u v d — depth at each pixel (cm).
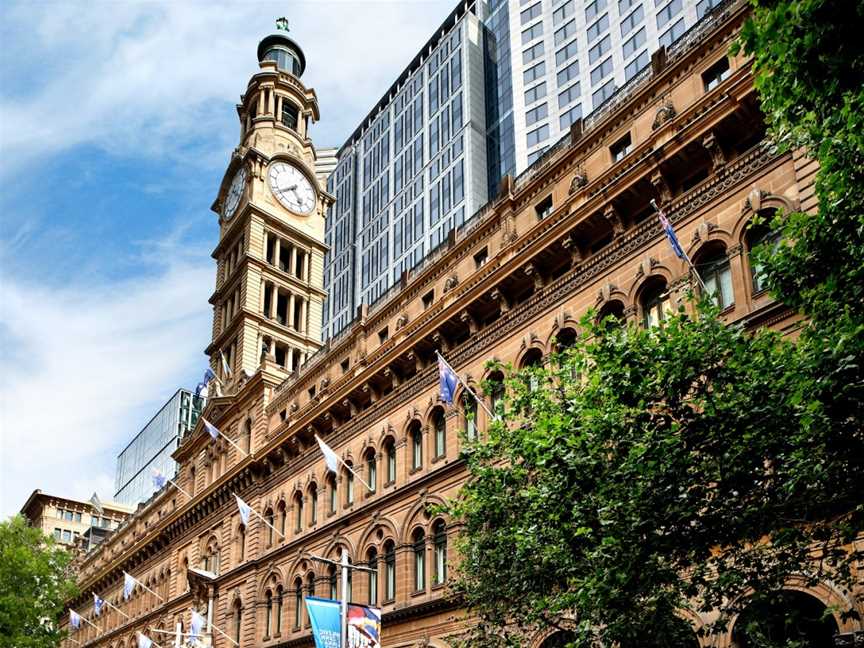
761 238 3041
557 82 11331
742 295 3014
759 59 1894
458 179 12400
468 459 2814
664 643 2106
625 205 3603
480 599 2708
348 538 4809
